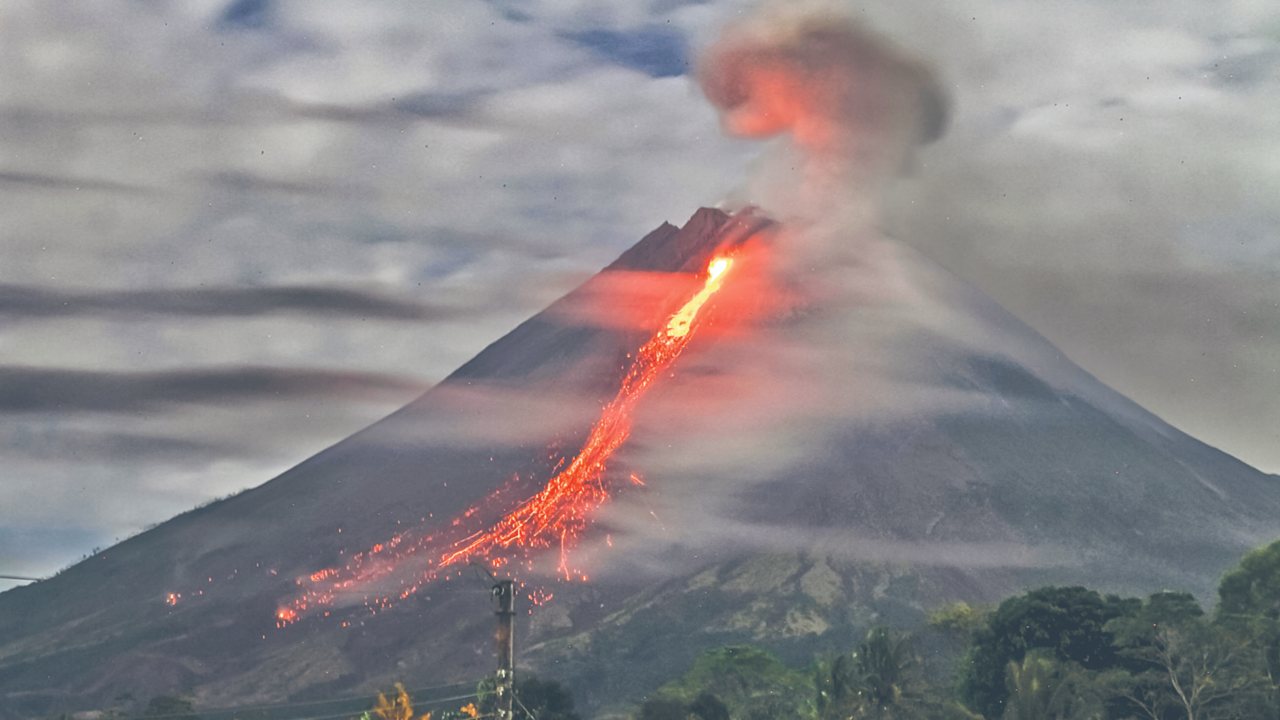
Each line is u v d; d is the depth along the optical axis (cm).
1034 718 16200
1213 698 16238
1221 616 19338
